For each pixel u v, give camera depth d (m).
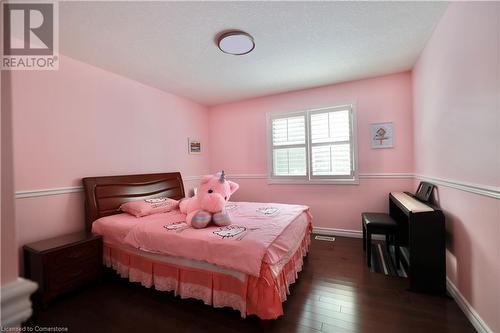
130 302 1.90
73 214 2.40
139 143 3.15
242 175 4.23
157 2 1.62
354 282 2.12
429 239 1.89
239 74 2.99
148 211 2.56
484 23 1.35
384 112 3.18
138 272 2.10
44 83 2.19
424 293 1.91
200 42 2.19
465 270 1.65
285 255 1.84
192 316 1.70
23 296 0.48
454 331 1.48
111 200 2.61
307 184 3.71
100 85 2.69
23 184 2.04
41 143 2.16
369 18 1.89
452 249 1.85
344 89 3.39
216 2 1.65
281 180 3.90
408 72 3.04
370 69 2.94
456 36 1.68
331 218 3.55
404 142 3.09
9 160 0.48
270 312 1.47
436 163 2.16
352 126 3.38
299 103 3.70
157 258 1.99
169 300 1.92
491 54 1.29
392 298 1.86
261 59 2.58
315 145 3.64
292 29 2.01
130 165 3.02
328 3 1.70
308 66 2.80
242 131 4.22
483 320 1.43
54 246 1.92
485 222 1.40
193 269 1.79
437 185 2.15
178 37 2.09
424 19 1.93
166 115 3.61
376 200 3.27
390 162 3.18
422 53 2.48
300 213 2.59
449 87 1.83
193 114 4.18
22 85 2.05
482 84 1.39
